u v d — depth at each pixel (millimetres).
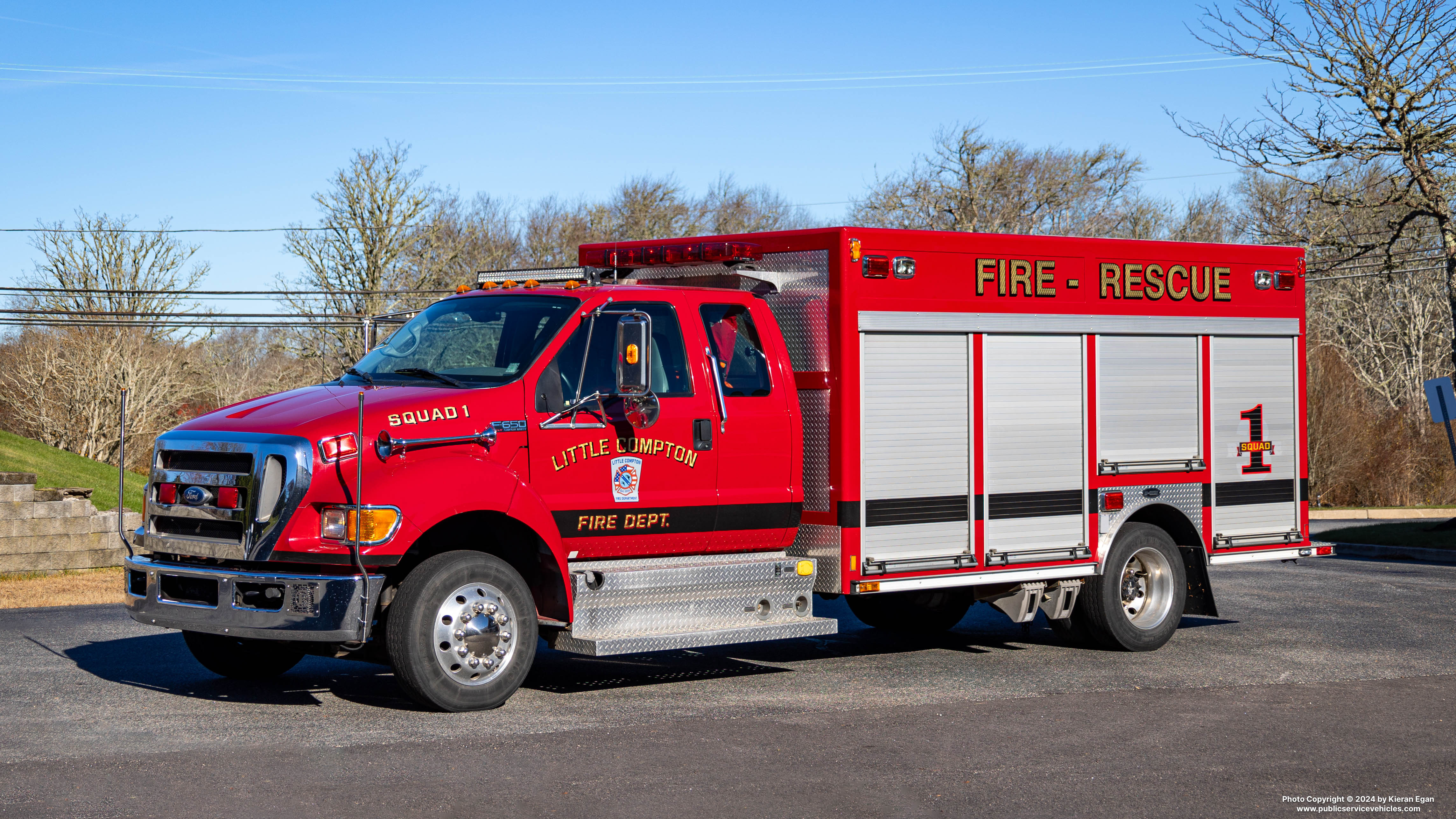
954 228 50281
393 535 7195
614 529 8070
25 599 13414
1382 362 53438
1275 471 11180
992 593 10086
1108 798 5988
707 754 6668
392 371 8242
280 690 8289
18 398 46531
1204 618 12359
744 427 8562
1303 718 7758
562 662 9742
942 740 7082
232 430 7449
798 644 10758
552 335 8031
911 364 9094
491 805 5668
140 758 6383
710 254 8891
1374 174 26766
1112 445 10180
